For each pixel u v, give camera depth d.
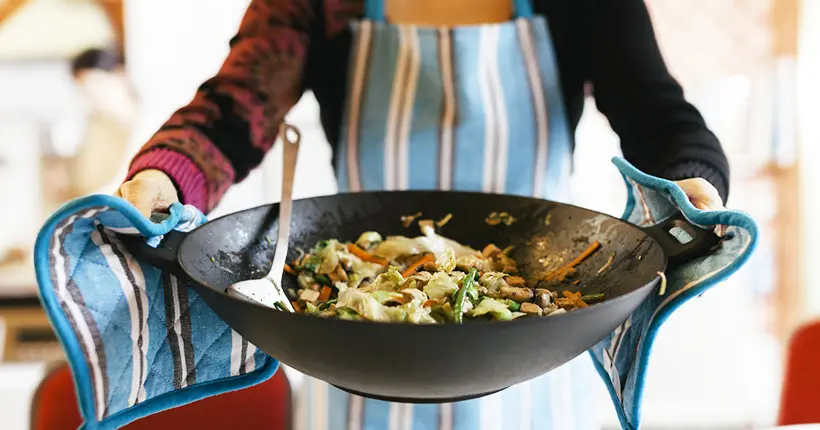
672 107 0.98
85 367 0.59
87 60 2.14
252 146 0.96
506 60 1.14
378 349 0.50
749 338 2.39
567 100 1.16
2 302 2.22
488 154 1.14
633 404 0.67
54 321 0.58
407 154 1.15
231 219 0.77
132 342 0.64
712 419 2.33
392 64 1.14
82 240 0.61
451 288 0.70
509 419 1.09
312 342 0.52
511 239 0.88
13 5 2.09
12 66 2.12
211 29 2.19
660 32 2.19
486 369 0.52
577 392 1.13
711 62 2.21
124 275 0.64
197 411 1.21
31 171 2.19
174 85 2.22
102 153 2.22
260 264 0.79
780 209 2.31
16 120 2.16
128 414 0.66
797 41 2.16
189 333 0.70
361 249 0.85
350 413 1.12
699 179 0.75
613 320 0.56
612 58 1.06
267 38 1.06
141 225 0.61
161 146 0.83
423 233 0.90
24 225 2.21
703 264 0.64
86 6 2.11
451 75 1.13
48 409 1.16
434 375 0.53
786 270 2.33
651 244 0.68
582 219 0.82
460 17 1.22
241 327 0.57
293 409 1.23
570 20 1.13
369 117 1.15
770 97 2.23
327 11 1.15
